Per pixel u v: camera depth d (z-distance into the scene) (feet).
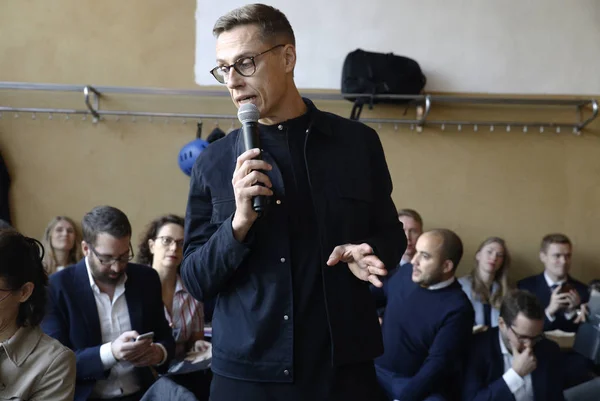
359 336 4.27
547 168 14.43
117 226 7.61
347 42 14.03
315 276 4.26
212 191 4.49
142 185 13.80
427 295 9.01
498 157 14.38
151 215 13.79
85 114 13.70
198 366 8.25
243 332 4.24
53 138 13.65
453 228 14.32
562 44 14.38
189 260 4.37
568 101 14.02
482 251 12.64
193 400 5.80
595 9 14.39
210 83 13.88
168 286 9.69
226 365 4.29
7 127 13.57
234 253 4.08
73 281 7.74
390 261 4.39
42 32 13.66
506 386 8.46
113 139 13.75
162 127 13.88
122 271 7.79
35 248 5.44
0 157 13.38
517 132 14.42
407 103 13.99
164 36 13.84
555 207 14.43
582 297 12.98
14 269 5.08
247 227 4.06
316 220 4.34
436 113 14.24
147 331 8.07
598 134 14.46
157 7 13.83
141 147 13.80
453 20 14.20
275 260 4.25
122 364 7.84
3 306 5.10
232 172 4.46
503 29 14.29
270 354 4.18
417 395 8.39
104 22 13.76
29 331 5.37
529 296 8.66
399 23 14.14
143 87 13.73
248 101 4.26
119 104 13.74
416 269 9.09
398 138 14.25
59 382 5.30
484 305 12.48
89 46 13.73
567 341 10.80
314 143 4.48
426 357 8.84
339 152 4.51
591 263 14.43
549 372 8.72
